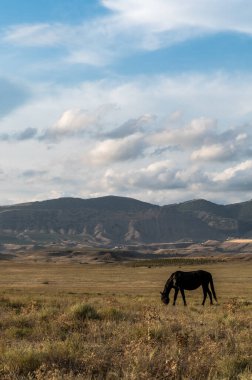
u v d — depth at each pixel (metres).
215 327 16.02
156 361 10.21
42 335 14.83
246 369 10.23
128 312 20.53
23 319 18.03
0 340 13.55
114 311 19.94
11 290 53.97
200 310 26.62
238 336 14.41
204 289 34.44
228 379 9.57
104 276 116.81
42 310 21.30
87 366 10.40
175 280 33.41
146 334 13.88
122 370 9.70
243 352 12.12
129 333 14.31
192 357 10.53
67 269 172.12
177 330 15.47
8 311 22.91
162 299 33.22
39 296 38.72
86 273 137.50
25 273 137.25
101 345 12.59
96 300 33.41
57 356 11.02
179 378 9.56
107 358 10.91
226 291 58.94
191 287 33.81
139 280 96.62
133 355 10.52
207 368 9.99
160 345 12.81
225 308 27.25
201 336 14.06
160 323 15.73
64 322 16.39
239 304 29.52
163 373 9.42
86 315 18.81
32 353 10.85
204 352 10.98
